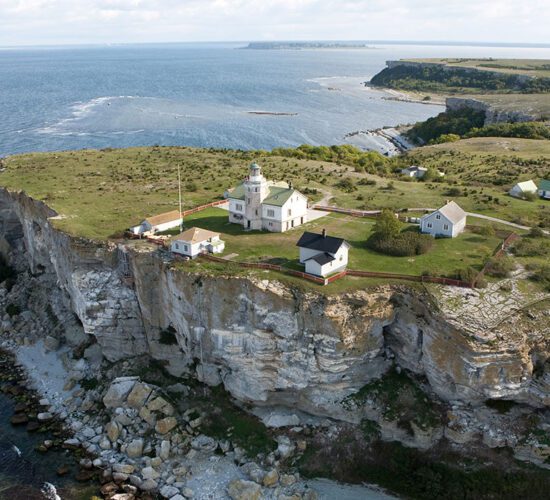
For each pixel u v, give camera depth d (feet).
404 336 210.18
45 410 229.86
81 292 245.65
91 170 389.39
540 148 481.87
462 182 381.19
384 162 467.11
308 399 209.77
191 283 216.95
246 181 270.87
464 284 209.15
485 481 184.65
